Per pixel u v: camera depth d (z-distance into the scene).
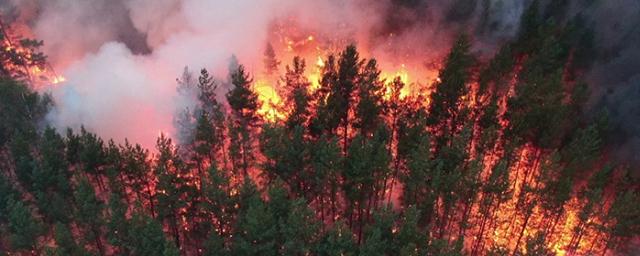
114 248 38.00
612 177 40.44
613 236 37.19
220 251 34.84
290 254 34.09
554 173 38.44
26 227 34.19
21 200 38.03
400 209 41.41
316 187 39.16
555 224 39.31
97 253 36.31
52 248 32.78
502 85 48.59
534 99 43.31
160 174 36.06
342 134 46.25
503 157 41.09
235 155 40.72
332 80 44.41
